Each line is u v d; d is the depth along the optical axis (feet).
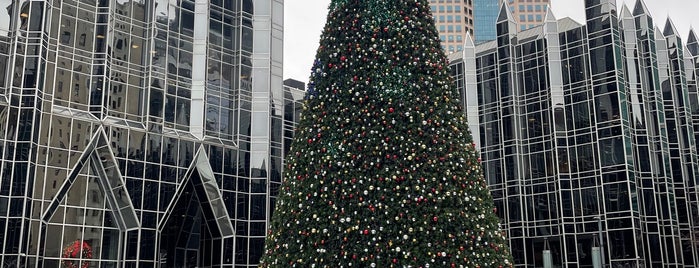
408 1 50.29
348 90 47.96
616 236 168.76
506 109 195.31
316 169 46.62
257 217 154.71
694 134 206.18
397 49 48.70
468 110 202.80
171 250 147.02
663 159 182.29
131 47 143.54
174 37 150.82
